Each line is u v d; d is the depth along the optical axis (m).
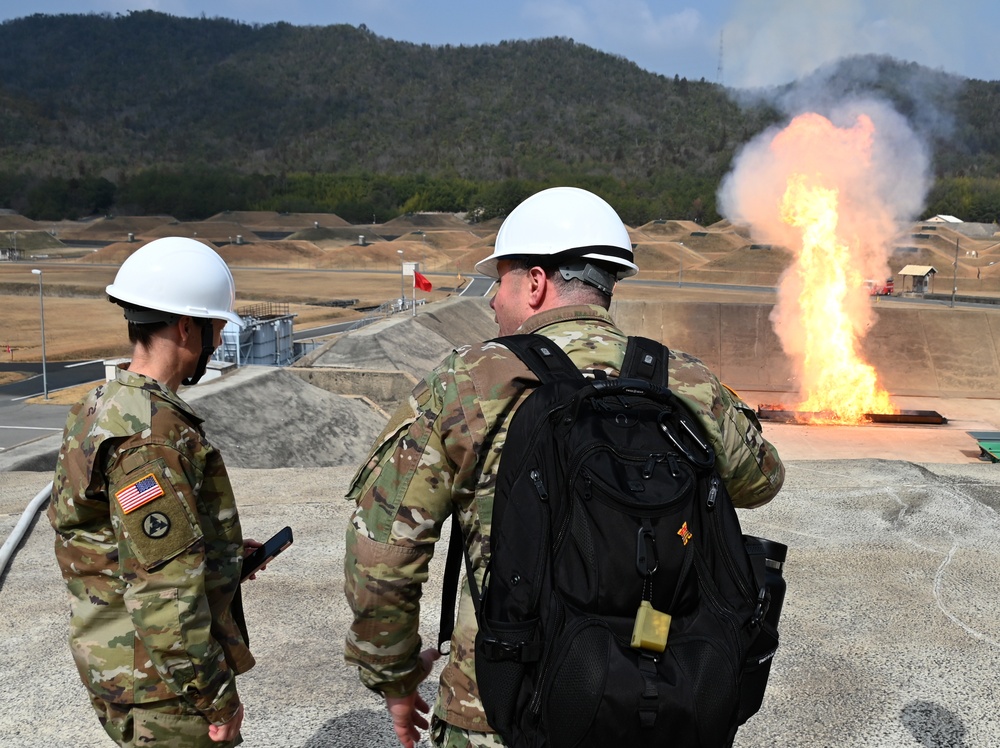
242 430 17.92
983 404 37.38
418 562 1.73
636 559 1.51
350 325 60.97
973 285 88.75
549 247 1.95
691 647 1.56
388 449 1.77
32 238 142.88
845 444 30.62
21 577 4.55
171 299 2.17
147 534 1.93
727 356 41.59
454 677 1.78
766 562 1.93
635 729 1.48
